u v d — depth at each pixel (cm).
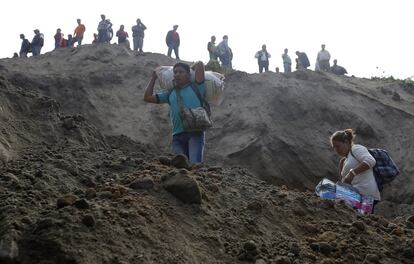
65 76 1409
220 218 319
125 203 289
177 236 275
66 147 445
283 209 371
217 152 1186
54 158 391
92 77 1443
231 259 275
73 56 1666
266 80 1460
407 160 1269
